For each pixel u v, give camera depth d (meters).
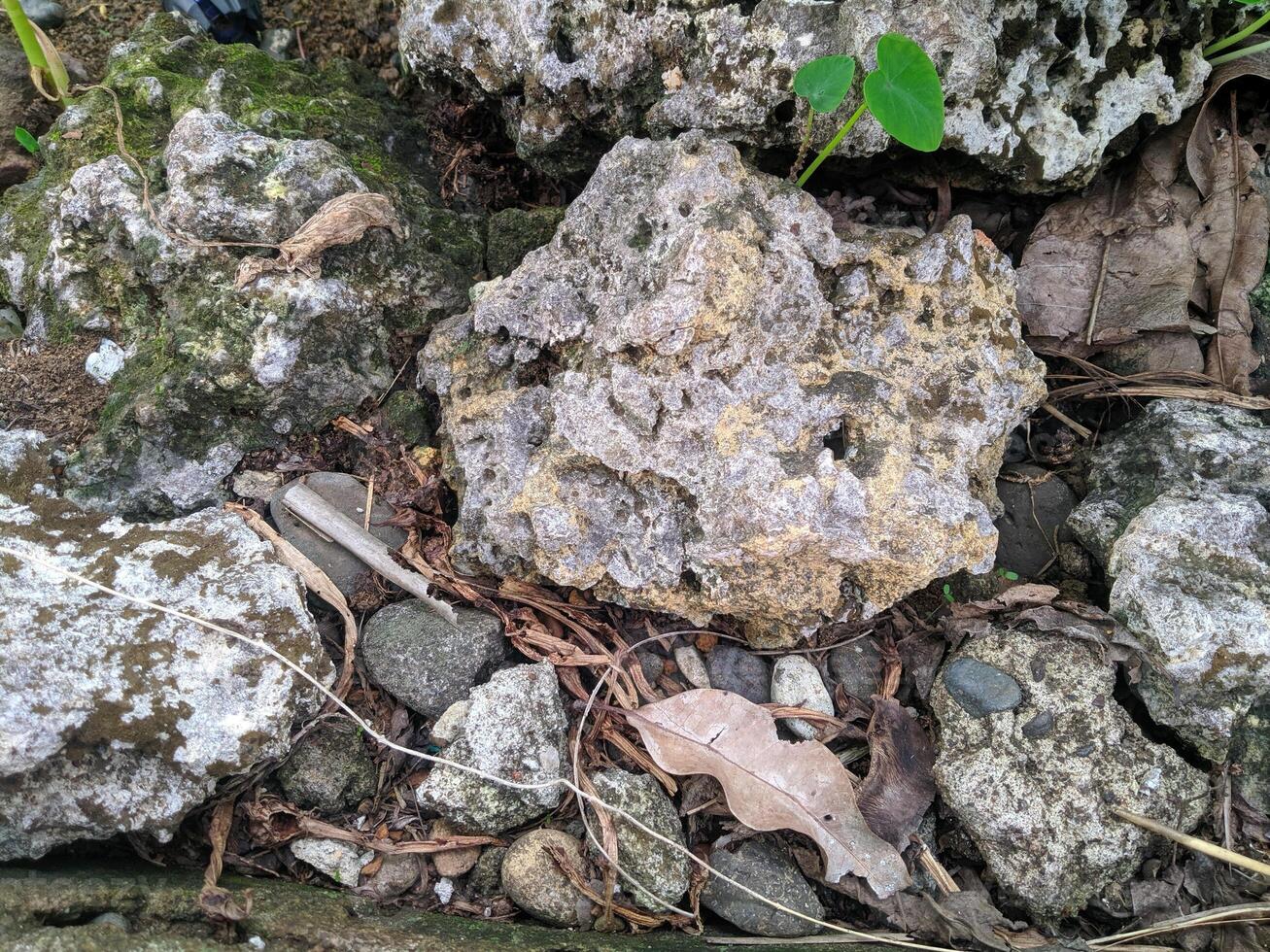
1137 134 0.50
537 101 0.48
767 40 0.45
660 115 0.47
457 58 0.48
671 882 0.40
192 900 0.34
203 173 0.45
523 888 0.38
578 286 0.44
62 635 0.36
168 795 0.36
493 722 0.40
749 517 0.39
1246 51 0.48
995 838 0.40
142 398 0.44
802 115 0.46
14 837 0.35
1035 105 0.47
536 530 0.41
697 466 0.40
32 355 0.48
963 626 0.45
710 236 0.39
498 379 0.45
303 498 0.45
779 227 0.43
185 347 0.44
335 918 0.35
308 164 0.46
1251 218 0.49
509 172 0.56
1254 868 0.38
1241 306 0.49
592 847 0.40
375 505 0.47
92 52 0.60
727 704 0.42
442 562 0.45
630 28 0.45
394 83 0.61
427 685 0.42
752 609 0.42
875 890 0.39
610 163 0.44
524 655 0.44
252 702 0.37
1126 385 0.51
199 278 0.46
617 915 0.39
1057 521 0.49
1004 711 0.42
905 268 0.45
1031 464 0.52
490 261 0.52
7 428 0.46
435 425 0.49
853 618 0.44
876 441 0.41
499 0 0.46
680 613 0.42
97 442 0.44
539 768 0.40
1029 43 0.46
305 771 0.40
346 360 0.47
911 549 0.40
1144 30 0.47
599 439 0.40
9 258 0.50
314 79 0.55
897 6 0.43
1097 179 0.52
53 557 0.39
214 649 0.37
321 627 0.44
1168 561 0.43
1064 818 0.40
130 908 0.34
